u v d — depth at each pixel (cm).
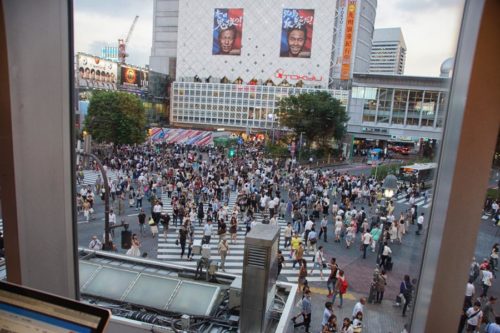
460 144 155
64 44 246
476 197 157
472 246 161
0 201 239
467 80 152
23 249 241
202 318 364
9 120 227
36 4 230
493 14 144
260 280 337
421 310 182
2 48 220
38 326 102
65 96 250
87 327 97
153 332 347
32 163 240
